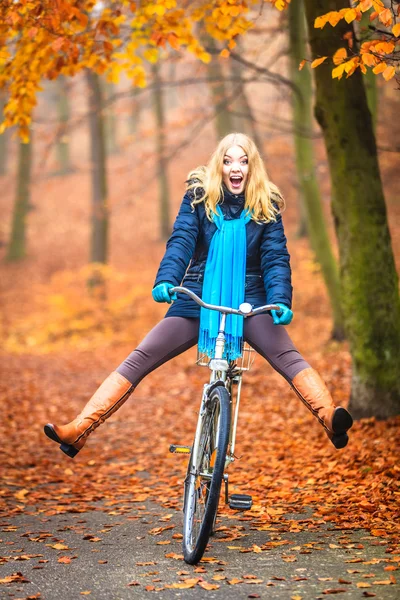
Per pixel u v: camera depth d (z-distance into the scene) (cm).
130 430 1302
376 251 1041
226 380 602
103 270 2883
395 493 696
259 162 599
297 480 835
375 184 1033
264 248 596
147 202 4484
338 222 1059
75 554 590
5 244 4059
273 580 496
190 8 1312
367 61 651
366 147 1023
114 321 2730
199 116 2300
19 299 3198
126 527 686
